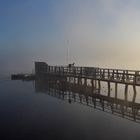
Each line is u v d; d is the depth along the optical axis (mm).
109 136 16953
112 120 20297
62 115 21672
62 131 17891
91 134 17344
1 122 19828
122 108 23688
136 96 29500
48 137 16844
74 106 24938
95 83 32969
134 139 16406
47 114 22047
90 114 22016
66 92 32781
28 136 17047
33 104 25781
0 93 32000
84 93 31391
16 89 35156
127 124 19359
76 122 19781
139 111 22469
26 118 20797
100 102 26422
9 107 24484
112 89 35156
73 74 34875
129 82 25859
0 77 49188
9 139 16531
